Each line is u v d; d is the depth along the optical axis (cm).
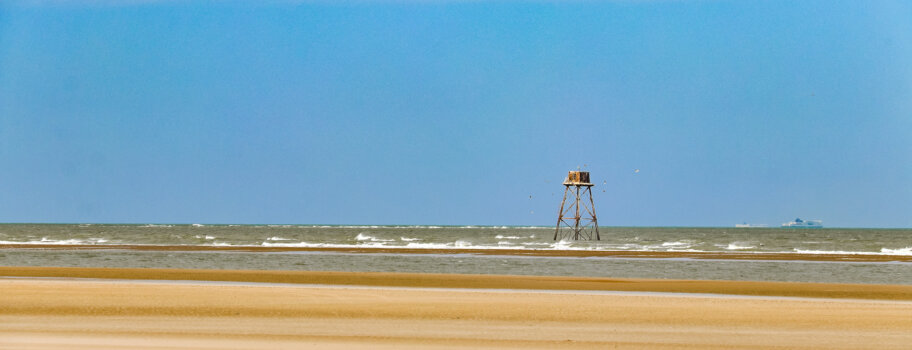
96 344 1766
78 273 3669
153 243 9312
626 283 3312
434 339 1889
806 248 8950
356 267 4725
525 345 1830
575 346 1823
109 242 9475
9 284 2895
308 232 17625
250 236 13025
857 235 17525
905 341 1914
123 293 2641
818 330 2059
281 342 1822
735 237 14762
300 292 2738
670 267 4766
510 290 3042
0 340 1803
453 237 13525
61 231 15862
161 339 1834
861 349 1819
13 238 10744
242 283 3288
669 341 1894
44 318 2147
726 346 1838
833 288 3116
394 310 2342
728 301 2600
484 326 2089
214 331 1959
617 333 1998
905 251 7356
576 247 8294
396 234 15838
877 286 3209
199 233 15400
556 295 2744
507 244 9150
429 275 3616
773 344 1866
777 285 3228
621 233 18812
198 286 2909
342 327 2050
